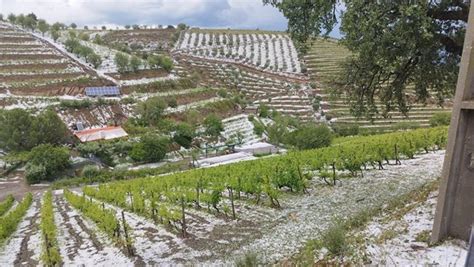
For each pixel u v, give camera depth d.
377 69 8.13
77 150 34.84
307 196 11.49
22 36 67.31
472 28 4.48
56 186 27.88
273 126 41.12
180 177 18.84
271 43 111.50
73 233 11.39
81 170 31.55
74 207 17.25
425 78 8.29
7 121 34.91
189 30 125.06
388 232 5.95
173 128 40.97
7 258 9.66
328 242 5.65
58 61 58.62
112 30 117.75
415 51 6.65
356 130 41.47
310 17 7.77
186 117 47.09
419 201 7.70
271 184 12.52
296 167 14.01
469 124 4.70
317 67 83.75
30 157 30.86
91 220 13.16
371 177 12.55
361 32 6.54
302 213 9.74
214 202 11.27
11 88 47.59
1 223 12.78
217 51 99.94
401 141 17.52
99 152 34.44
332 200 10.44
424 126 40.59
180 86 58.88
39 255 9.51
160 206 11.77
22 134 34.94
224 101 54.97
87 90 49.41
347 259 5.12
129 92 52.91
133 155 34.38
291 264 5.86
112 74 57.69
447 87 8.41
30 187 28.55
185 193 12.98
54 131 36.16
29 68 54.25
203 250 8.11
